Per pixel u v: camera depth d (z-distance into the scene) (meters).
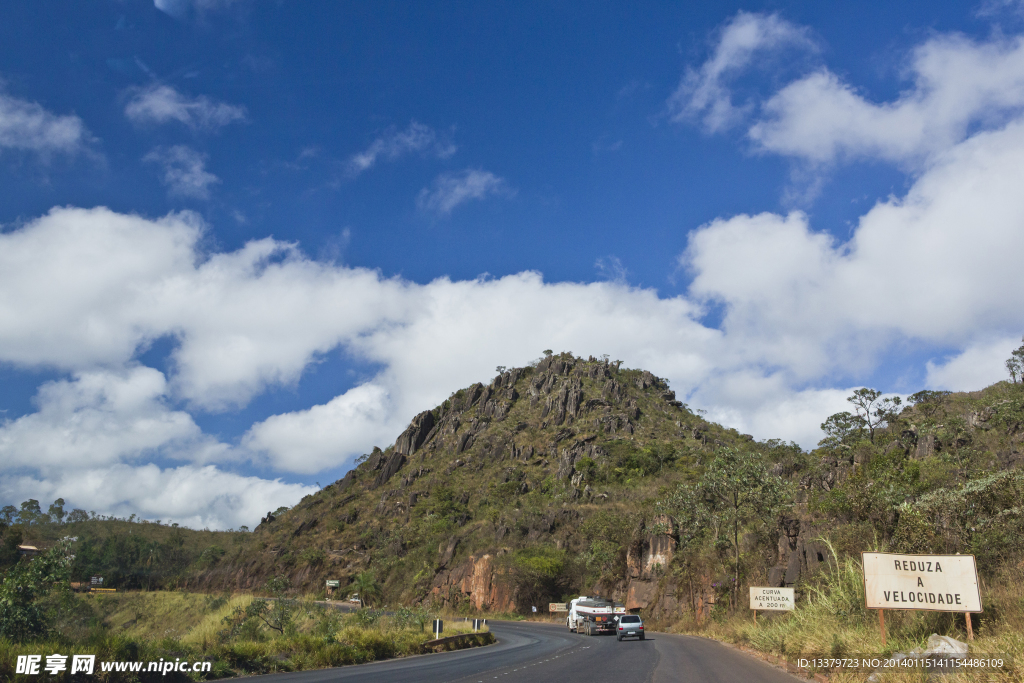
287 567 138.62
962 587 13.41
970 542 18.25
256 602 36.41
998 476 19.31
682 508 44.84
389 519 150.00
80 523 116.81
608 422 169.12
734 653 22.14
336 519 163.88
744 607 35.62
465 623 40.84
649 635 38.88
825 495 38.16
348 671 18.34
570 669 17.22
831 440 83.31
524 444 167.88
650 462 132.12
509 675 15.95
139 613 57.25
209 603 55.69
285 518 191.25
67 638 15.86
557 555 81.38
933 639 12.77
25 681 12.85
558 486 131.25
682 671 16.02
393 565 111.38
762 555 40.16
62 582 16.98
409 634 29.12
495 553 88.12
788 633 19.53
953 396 84.69
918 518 19.31
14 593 15.95
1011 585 14.68
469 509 135.50
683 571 48.94
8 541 58.88
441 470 169.75
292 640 22.48
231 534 187.12
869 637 14.67
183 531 175.75
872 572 13.97
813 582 28.33
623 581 63.50
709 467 42.28
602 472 131.50
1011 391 71.62
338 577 126.38
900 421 80.00
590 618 40.97
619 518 82.50
